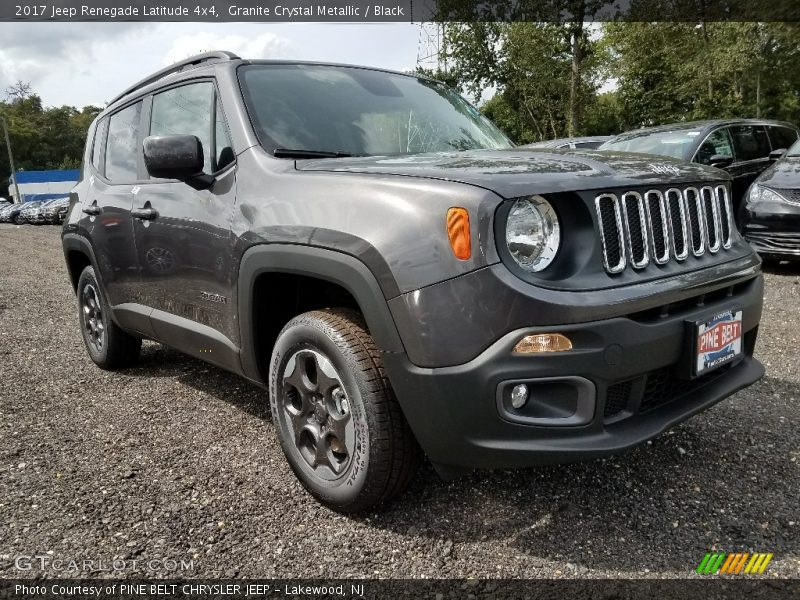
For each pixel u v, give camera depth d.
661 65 28.39
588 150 2.62
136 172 3.51
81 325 4.35
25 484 2.60
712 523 2.24
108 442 3.02
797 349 4.16
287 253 2.29
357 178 2.22
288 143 2.71
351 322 2.24
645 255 2.14
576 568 2.01
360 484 2.20
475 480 2.57
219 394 3.69
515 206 1.93
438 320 1.91
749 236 6.78
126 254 3.45
